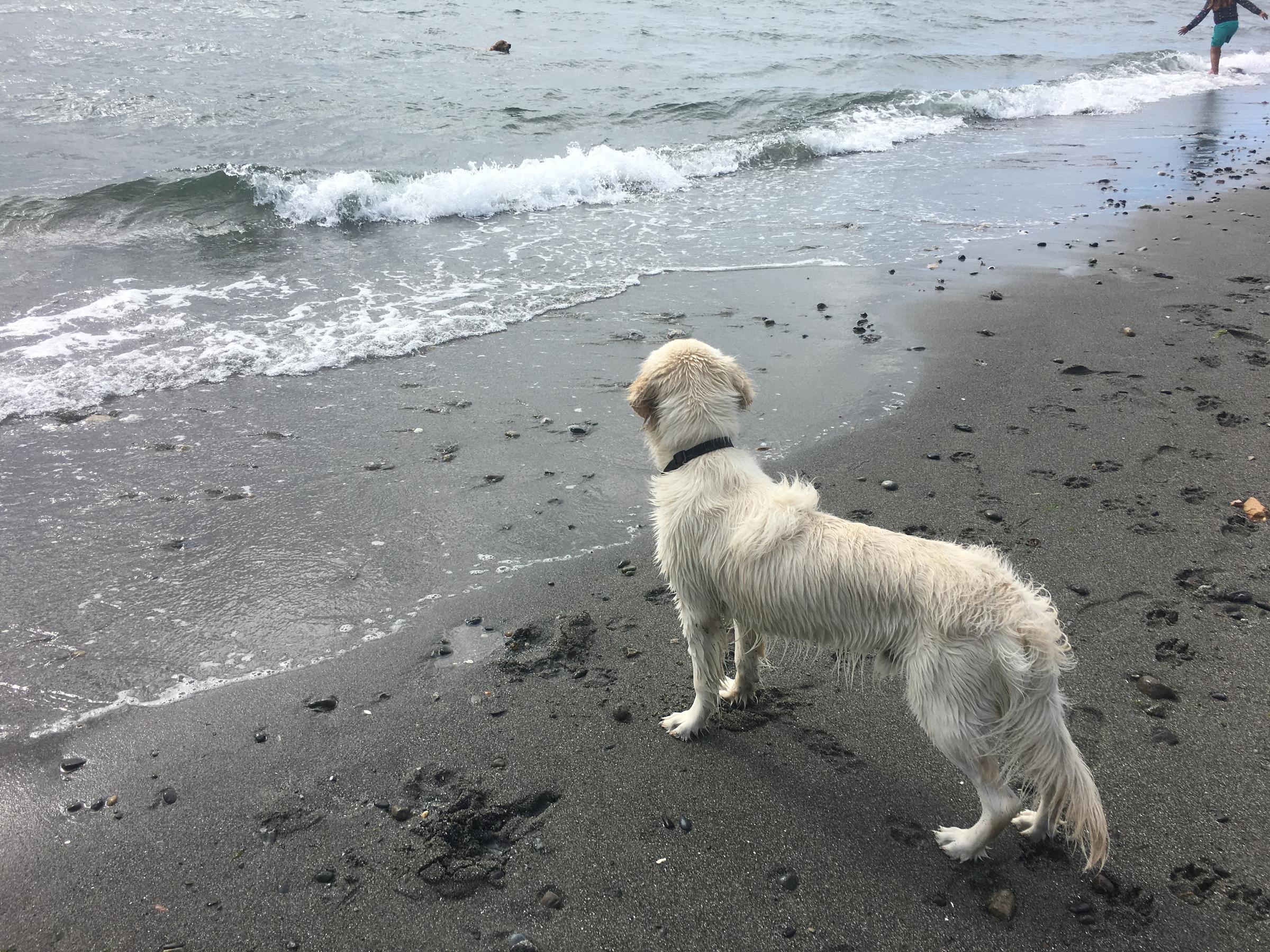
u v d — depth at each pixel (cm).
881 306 771
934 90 1669
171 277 799
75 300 734
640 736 331
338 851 281
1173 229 961
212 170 998
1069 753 256
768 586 296
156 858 279
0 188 948
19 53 1547
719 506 311
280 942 251
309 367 646
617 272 859
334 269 845
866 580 277
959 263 874
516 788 306
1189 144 1393
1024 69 2005
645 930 255
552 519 475
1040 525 451
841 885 269
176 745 326
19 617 391
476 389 623
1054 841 280
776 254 916
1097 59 2117
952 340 698
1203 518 449
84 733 329
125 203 938
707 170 1242
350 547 449
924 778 309
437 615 400
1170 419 557
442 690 354
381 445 548
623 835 287
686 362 331
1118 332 698
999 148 1389
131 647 376
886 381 629
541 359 670
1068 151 1362
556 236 971
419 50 1852
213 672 363
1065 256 887
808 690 355
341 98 1434
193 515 472
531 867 275
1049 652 255
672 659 373
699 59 1948
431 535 460
